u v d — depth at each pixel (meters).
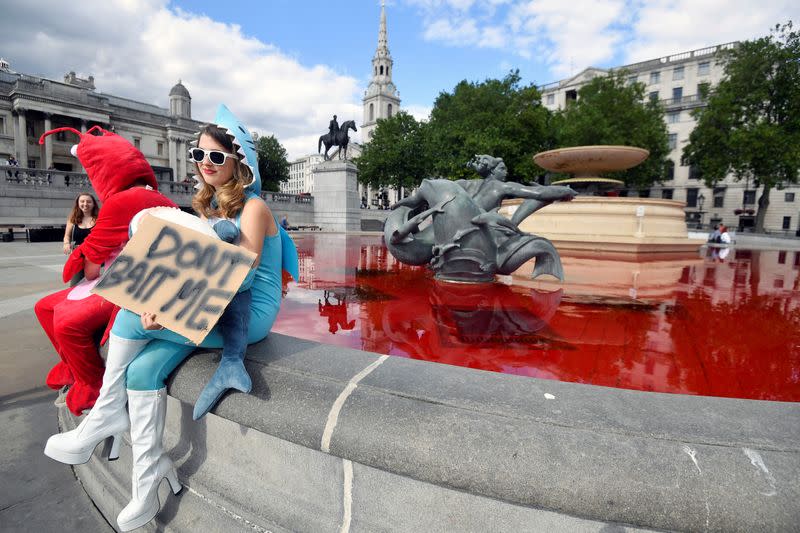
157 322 1.45
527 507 1.13
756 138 27.33
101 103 53.81
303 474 1.42
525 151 35.72
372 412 1.27
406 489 1.24
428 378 1.44
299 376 1.49
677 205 10.77
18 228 17.12
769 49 27.75
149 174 2.19
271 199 25.09
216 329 1.64
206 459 1.67
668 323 3.22
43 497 1.95
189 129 62.88
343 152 26.80
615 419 1.20
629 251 9.18
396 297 4.06
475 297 4.07
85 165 2.10
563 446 1.11
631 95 35.38
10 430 2.41
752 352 2.54
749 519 0.98
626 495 1.03
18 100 47.12
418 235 4.84
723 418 1.22
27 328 3.97
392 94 98.50
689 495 1.01
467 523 1.20
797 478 1.03
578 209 10.23
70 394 2.06
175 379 1.58
